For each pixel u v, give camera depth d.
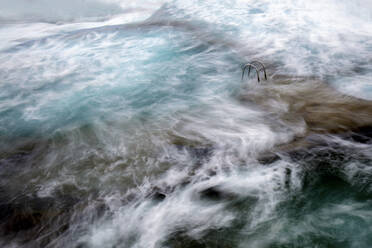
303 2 15.16
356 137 5.44
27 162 5.99
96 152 6.05
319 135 5.57
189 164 5.39
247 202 4.61
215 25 13.86
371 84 7.21
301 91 7.16
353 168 4.96
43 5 25.58
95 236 4.25
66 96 9.23
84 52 13.20
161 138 6.20
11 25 21.02
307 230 4.07
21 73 11.55
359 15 13.02
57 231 4.36
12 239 4.29
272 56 9.81
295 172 5.03
